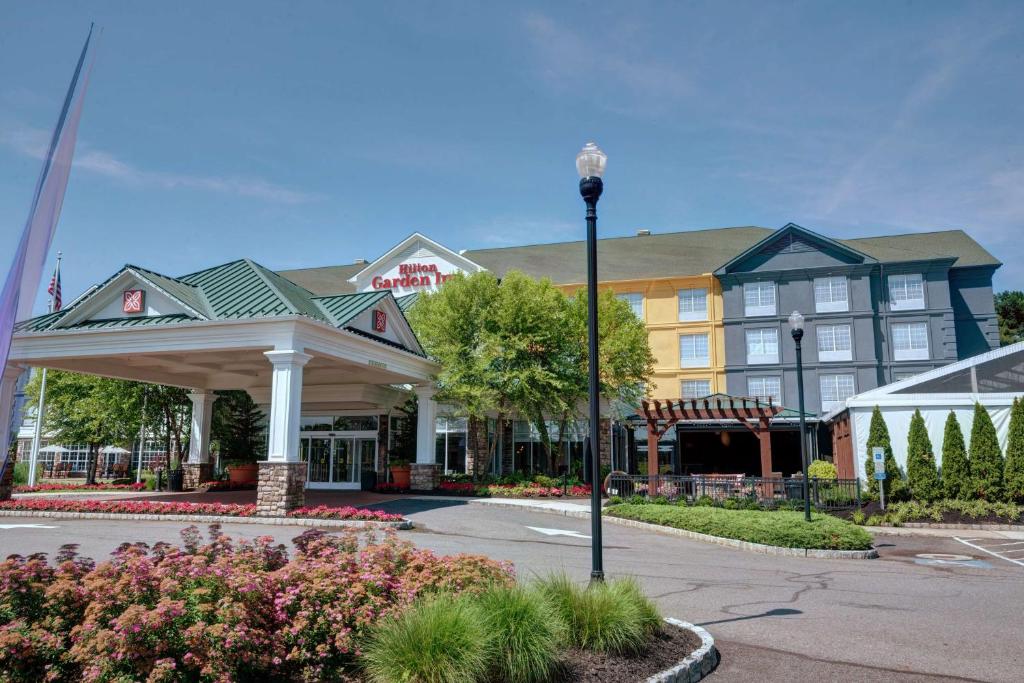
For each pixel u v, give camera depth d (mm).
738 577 12070
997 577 12602
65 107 5344
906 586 11539
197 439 29609
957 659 7352
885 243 45000
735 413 25062
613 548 15148
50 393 40938
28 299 5086
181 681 5227
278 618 5949
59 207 5270
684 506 21375
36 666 5332
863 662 7215
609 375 30141
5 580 5605
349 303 22781
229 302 20125
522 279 28938
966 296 41688
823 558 14516
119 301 20312
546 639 5863
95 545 13414
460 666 5461
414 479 27125
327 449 31406
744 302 42719
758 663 7137
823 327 41375
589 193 8617
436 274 41844
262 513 18062
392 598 6559
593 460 8055
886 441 22547
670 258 46188
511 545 14961
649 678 6125
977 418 21594
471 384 26797
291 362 18406
